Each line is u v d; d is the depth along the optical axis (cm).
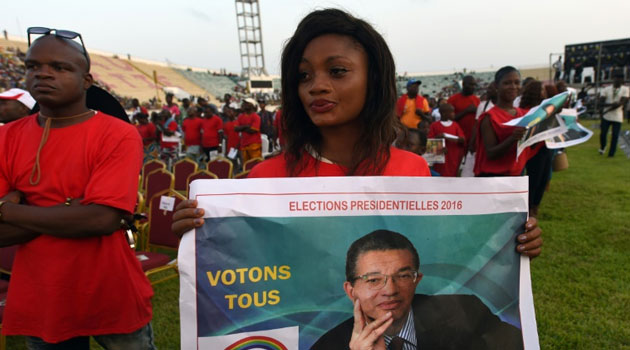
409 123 720
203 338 101
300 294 104
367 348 104
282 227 104
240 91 5394
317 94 104
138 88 4538
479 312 107
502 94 348
